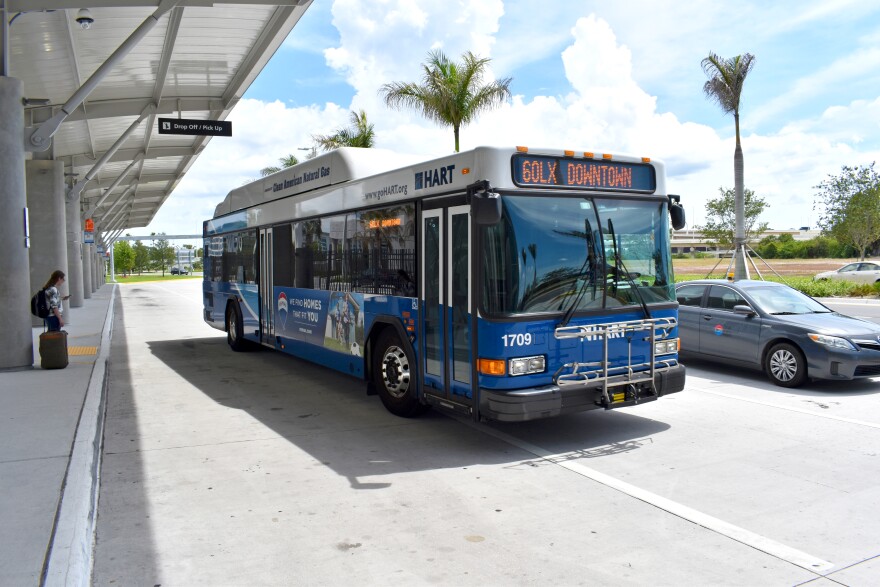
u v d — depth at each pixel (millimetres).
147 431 7336
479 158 6176
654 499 5121
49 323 11125
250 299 12859
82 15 11508
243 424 7637
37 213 19062
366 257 8297
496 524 4672
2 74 10625
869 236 32594
